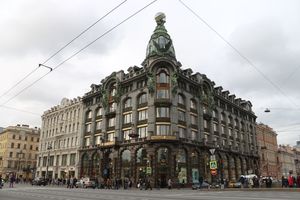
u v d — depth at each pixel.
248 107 88.50
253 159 82.50
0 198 20.48
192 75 61.62
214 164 32.03
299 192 25.72
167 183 47.03
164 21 57.62
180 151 51.16
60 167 72.31
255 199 17.23
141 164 50.28
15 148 99.50
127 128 55.38
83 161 65.06
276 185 41.06
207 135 61.78
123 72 60.56
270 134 102.69
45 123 84.88
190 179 51.38
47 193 27.06
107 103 61.59
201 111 60.50
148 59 54.78
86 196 22.95
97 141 62.84
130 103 57.00
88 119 67.50
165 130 50.25
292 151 126.25
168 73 53.59
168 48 54.81
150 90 51.72
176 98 52.97
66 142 72.75
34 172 90.12
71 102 75.19
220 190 33.62
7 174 92.81
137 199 19.33
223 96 73.81
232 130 74.44
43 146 82.56
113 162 54.84
